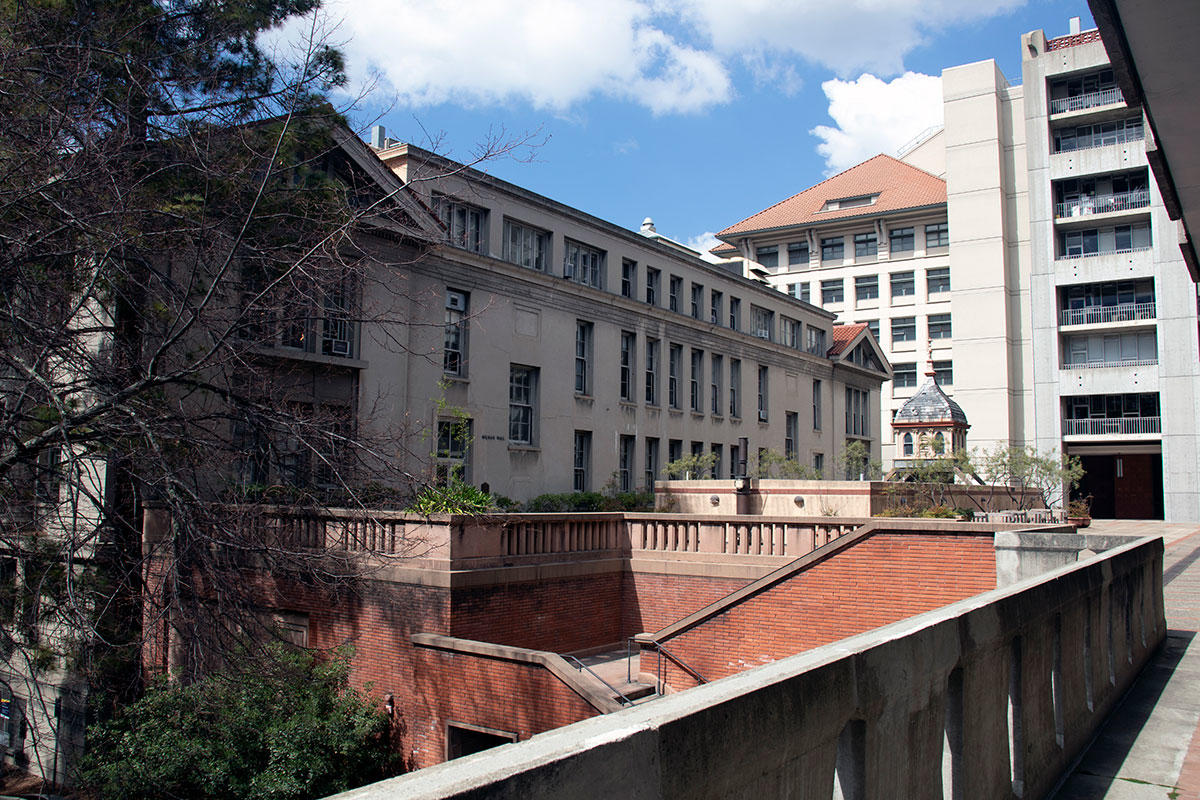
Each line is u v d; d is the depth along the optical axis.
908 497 23.20
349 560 15.74
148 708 14.31
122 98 13.77
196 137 14.20
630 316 36.66
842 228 76.00
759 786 2.75
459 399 28.39
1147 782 5.85
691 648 16.34
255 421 14.05
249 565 15.20
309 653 16.38
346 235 13.66
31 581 13.44
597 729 2.27
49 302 13.21
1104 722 7.43
